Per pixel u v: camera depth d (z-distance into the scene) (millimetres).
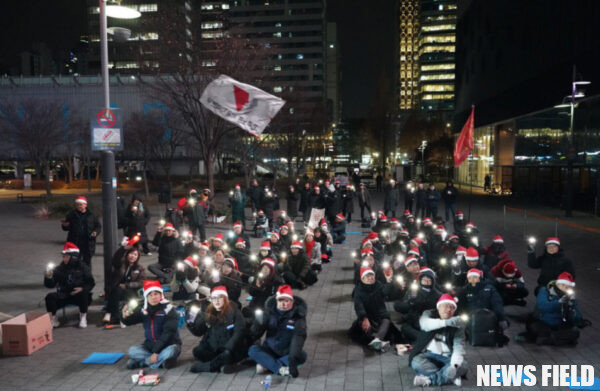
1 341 7504
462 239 12383
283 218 18609
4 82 63719
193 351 6746
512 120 45281
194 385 6129
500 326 7523
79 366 6762
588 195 28469
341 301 10102
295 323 6484
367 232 20703
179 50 22641
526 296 9727
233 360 6578
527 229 21375
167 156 51406
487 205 33750
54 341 7793
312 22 150875
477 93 54594
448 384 6117
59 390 6000
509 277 9617
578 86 29656
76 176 62562
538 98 36062
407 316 7559
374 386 6094
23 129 41688
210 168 23578
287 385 6117
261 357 6465
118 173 62438
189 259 9633
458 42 64938
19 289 10938
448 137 76688
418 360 6301
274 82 45094
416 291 7504
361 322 7500
